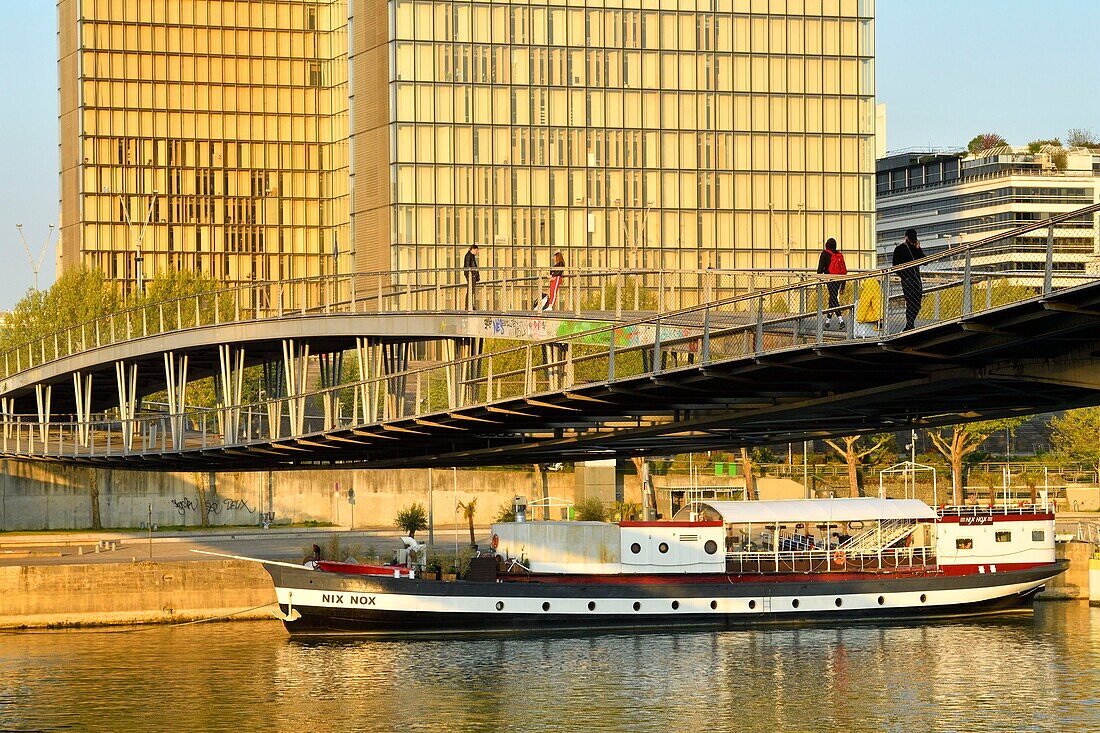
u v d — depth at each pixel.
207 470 144.62
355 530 197.88
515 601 135.88
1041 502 198.75
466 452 111.12
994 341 65.31
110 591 143.38
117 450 138.00
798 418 89.25
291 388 134.25
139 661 121.38
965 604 144.88
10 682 112.75
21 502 191.38
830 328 79.12
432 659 121.75
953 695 106.50
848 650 125.50
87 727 98.56
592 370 118.38
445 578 142.00
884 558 148.75
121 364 152.38
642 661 120.44
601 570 140.88
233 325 139.25
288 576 134.38
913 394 76.62
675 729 96.94
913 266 67.25
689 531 142.38
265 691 109.00
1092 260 67.56
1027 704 103.31
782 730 96.50
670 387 81.62
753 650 125.88
